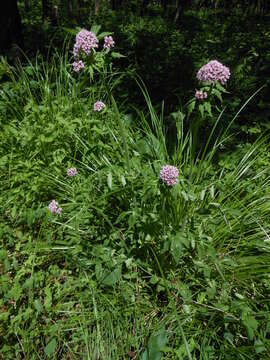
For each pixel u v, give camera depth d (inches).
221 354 78.1
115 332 86.6
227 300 89.1
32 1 835.4
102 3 870.4
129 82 215.6
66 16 694.5
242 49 273.0
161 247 92.7
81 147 131.0
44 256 104.2
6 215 122.3
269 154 133.9
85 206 104.1
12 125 137.9
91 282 93.4
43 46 291.7
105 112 129.3
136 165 102.5
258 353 76.7
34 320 88.2
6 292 94.8
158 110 187.6
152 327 87.9
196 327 86.2
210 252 88.8
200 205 105.9
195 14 668.7
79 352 84.0
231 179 117.4
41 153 129.2
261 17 509.4
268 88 194.5
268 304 89.5
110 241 104.0
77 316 89.4
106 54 96.4
